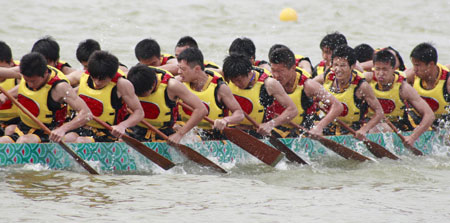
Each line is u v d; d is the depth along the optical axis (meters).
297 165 23.42
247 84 23.34
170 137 21.75
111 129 20.66
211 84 22.75
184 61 22.17
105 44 47.53
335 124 25.92
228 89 22.66
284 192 19.14
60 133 19.72
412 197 18.98
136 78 21.11
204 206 17.08
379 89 26.44
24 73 19.69
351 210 17.22
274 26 60.34
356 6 71.81
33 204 16.48
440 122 27.80
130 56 44.25
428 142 27.28
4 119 22.58
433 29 63.91
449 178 22.05
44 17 55.66
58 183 18.69
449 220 16.53
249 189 19.28
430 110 26.25
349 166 23.58
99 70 20.33
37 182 18.66
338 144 23.86
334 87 25.66
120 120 21.89
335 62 24.81
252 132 24.00
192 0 67.00
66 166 20.47
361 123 25.89
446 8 74.06
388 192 19.56
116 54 44.66
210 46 49.84
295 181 20.89
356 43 55.91
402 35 60.81
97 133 21.81
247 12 64.62
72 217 15.56
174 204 17.14
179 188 18.94
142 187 18.83
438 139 27.72
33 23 53.19
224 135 23.83
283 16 63.53
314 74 29.84
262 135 23.69
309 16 65.94
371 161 24.25
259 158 22.56
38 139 20.72
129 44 48.44
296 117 24.41
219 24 59.28
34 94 20.41
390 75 26.12
